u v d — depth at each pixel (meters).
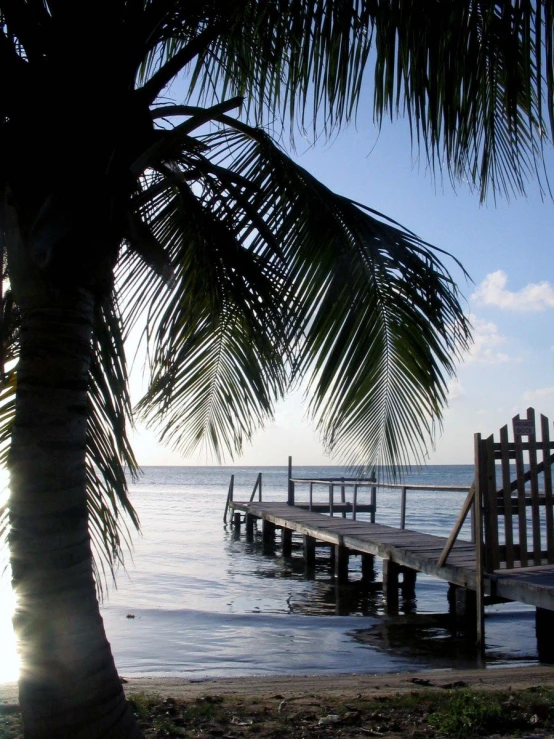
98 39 2.83
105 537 3.96
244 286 4.18
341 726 4.26
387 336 4.37
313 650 9.14
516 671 7.07
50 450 2.75
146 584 15.38
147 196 3.86
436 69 2.96
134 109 2.91
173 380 4.71
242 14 3.21
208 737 3.95
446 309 4.20
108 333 3.75
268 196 4.29
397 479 4.47
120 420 3.74
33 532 2.71
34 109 2.76
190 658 8.75
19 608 2.71
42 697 2.67
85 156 2.77
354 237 4.18
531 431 8.53
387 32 3.05
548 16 2.64
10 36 3.05
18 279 2.81
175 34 3.54
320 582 15.82
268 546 22.41
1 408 4.05
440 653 8.80
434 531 26.41
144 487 77.50
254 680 6.58
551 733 4.09
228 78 4.39
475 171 3.18
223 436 5.04
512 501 8.53
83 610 2.75
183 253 4.57
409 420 4.45
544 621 8.95
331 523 17.89
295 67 3.27
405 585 13.45
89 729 2.69
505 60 2.73
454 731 4.09
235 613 12.03
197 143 4.20
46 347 2.79
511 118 2.88
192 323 4.70
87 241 2.78
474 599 9.69
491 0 2.75
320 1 2.96
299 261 4.28
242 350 4.86
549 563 8.48
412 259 4.16
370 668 8.08
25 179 2.76
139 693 5.23
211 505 45.25
